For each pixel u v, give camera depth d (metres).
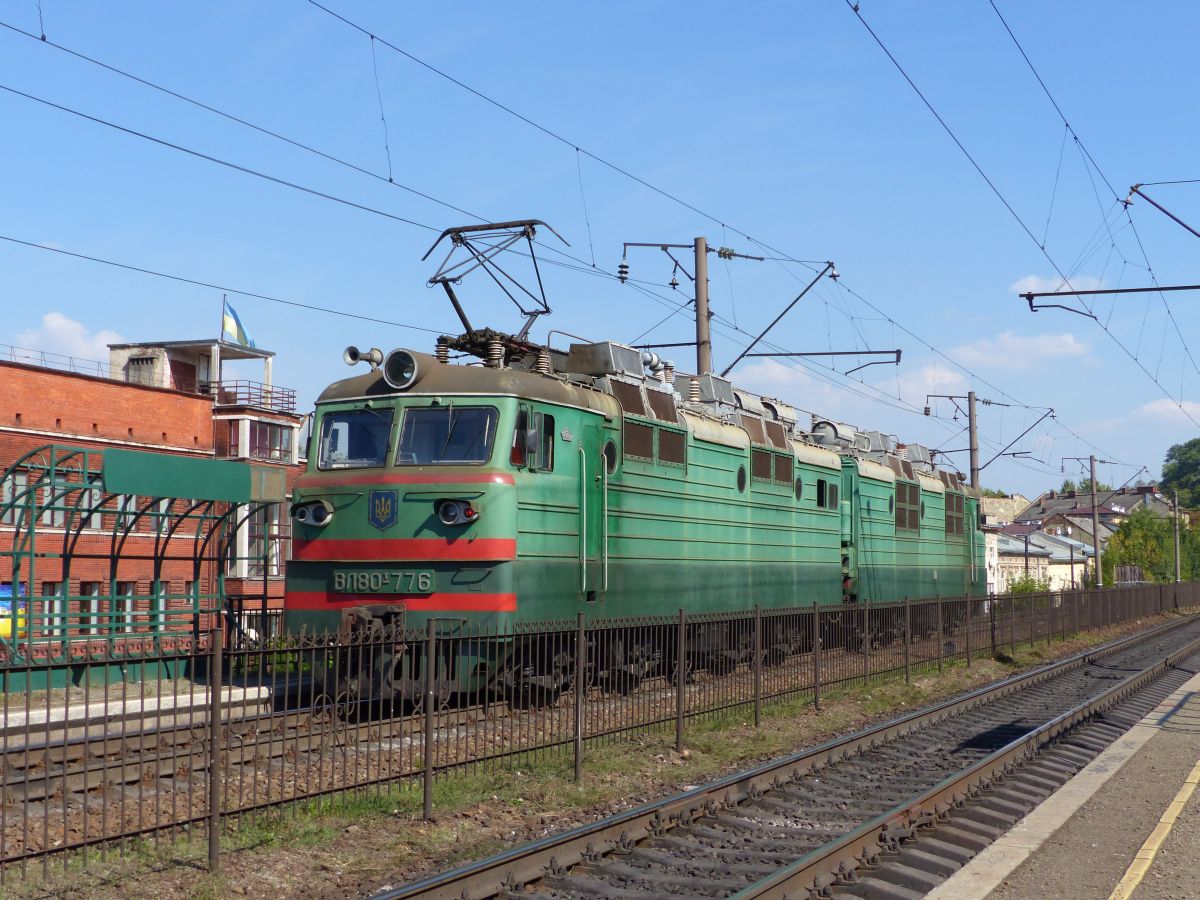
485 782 10.96
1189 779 12.26
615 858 8.79
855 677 19.50
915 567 30.97
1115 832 9.83
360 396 15.13
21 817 8.88
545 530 14.71
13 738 10.57
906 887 8.20
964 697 18.38
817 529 24.19
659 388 18.67
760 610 15.93
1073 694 21.27
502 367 15.63
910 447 33.75
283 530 38.06
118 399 35.81
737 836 9.59
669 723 13.91
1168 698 20.92
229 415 41.16
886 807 10.78
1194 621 53.53
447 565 14.04
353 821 9.55
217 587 17.50
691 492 18.70
